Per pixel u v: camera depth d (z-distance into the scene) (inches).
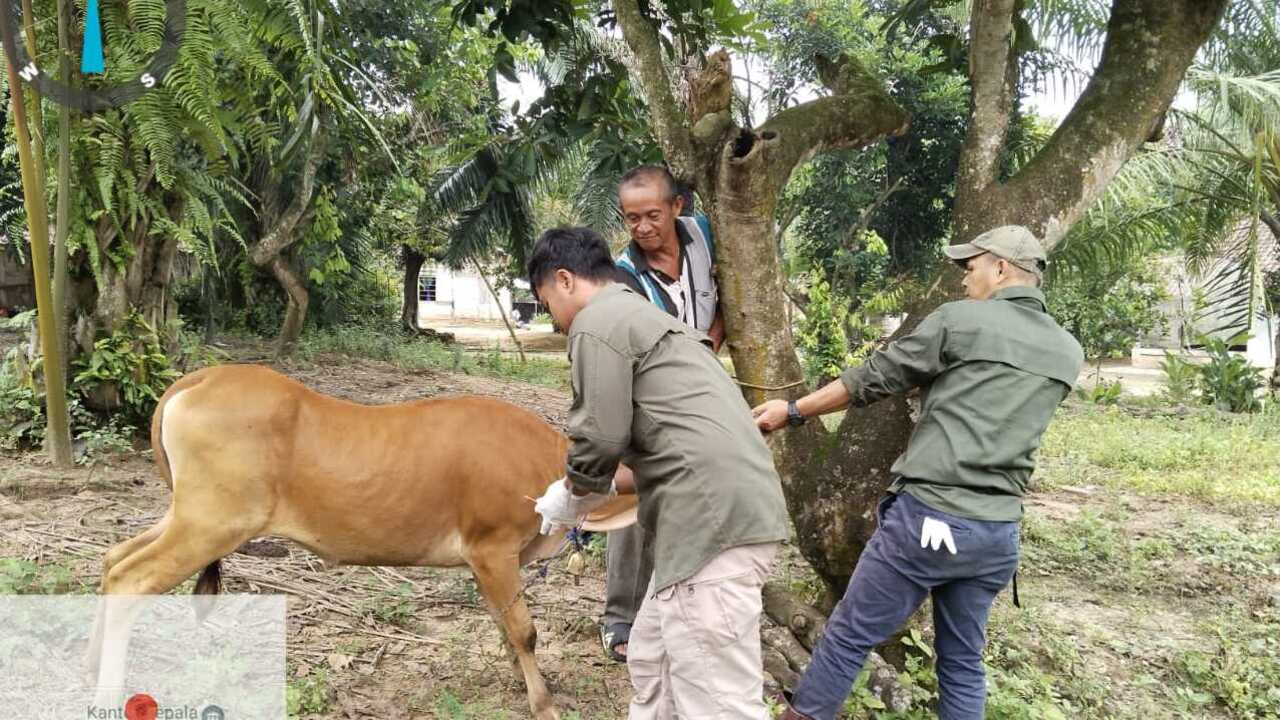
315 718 148.5
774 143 157.8
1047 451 436.8
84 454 271.0
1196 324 908.6
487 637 185.2
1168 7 178.4
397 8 485.1
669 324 117.5
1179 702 182.4
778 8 596.4
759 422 148.5
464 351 825.5
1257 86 438.3
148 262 291.6
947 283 173.9
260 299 714.2
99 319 283.4
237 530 146.4
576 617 199.0
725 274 163.2
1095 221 528.4
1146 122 177.9
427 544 153.3
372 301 879.7
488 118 562.6
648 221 155.9
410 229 731.4
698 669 114.3
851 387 143.5
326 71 253.8
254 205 582.6
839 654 141.9
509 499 151.2
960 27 353.7
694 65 214.5
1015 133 519.5
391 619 188.1
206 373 149.7
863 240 642.8
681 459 113.7
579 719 154.9
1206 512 340.8
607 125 238.5
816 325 512.4
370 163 513.7
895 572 138.9
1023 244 142.6
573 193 692.7
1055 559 273.7
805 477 172.7
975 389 136.8
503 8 216.8
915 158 643.5
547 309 124.6
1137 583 255.4
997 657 193.5
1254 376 658.2
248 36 241.9
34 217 251.1
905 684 160.2
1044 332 139.6
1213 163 522.3
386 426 151.4
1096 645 212.4
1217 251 570.3
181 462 144.2
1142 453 426.6
